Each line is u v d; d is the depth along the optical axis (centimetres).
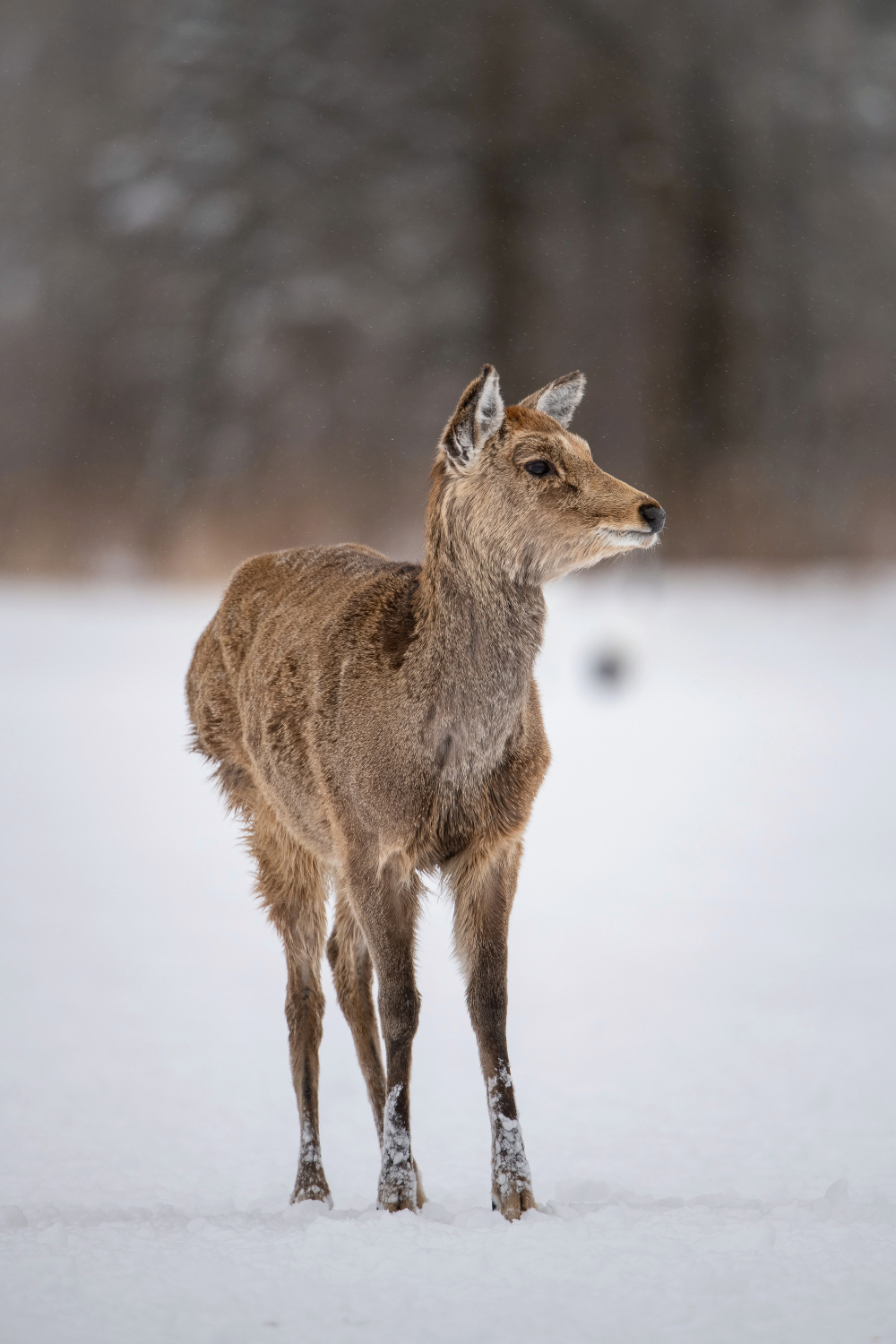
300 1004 740
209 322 5594
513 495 678
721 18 5259
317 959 749
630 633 3562
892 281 5550
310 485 5372
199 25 5662
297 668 729
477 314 5312
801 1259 524
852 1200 620
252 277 5544
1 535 5747
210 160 5641
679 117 5234
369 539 5347
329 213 5425
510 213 5284
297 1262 535
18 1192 677
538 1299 495
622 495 682
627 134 5228
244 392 5462
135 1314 488
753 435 5316
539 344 5244
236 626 827
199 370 5569
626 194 5238
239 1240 567
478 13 5259
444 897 696
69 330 5884
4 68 6216
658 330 5244
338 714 684
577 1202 636
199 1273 525
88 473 5762
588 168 5244
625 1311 484
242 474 5462
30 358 5938
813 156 5419
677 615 4238
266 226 5534
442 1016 1074
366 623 699
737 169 5266
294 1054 729
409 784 659
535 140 5250
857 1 5559
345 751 677
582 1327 473
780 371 5378
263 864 777
